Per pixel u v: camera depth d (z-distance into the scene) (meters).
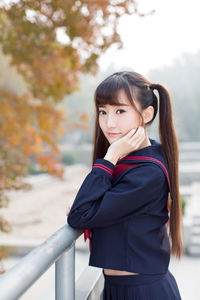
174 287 1.16
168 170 1.20
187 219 6.43
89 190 1.02
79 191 1.04
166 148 1.21
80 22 2.95
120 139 1.11
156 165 1.09
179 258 1.27
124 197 1.01
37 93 3.84
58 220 8.41
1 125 3.51
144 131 1.18
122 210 1.02
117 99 1.11
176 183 1.20
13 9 2.95
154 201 1.08
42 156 3.66
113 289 1.11
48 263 0.69
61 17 3.03
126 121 1.13
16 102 3.73
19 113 3.67
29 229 7.49
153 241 1.09
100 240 1.08
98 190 1.02
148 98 1.18
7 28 3.30
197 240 5.83
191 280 4.61
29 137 3.60
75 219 1.00
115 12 2.84
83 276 1.28
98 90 1.14
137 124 1.16
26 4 2.90
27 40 3.24
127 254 1.06
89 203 1.01
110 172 1.07
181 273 4.89
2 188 3.16
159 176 1.07
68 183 15.55
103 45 2.99
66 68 3.58
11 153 3.31
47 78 3.57
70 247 0.89
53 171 3.69
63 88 3.70
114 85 1.11
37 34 3.11
